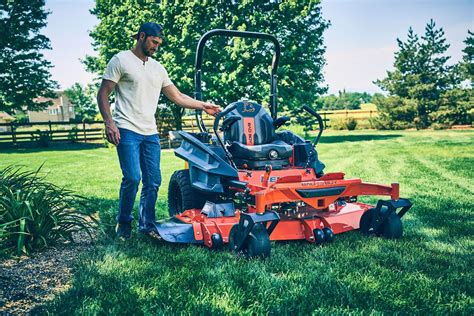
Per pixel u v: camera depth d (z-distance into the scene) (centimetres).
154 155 442
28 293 295
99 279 315
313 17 2245
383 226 427
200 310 264
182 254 377
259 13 1972
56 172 1096
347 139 2245
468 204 585
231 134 473
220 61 2023
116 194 725
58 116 8444
